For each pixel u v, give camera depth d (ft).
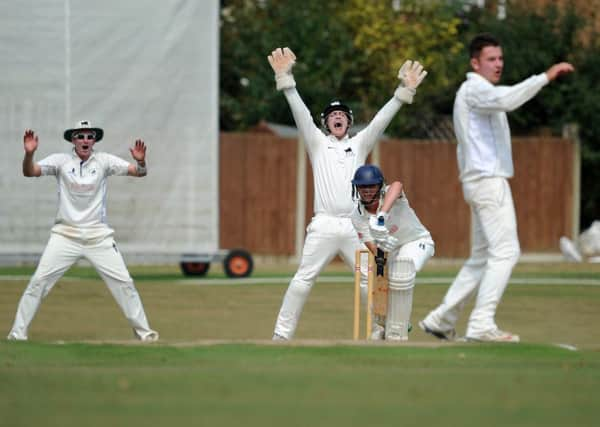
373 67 295.48
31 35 193.47
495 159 111.45
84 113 194.70
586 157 264.93
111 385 75.61
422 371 83.15
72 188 116.37
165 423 62.69
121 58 195.31
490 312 109.40
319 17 292.81
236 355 91.20
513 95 109.09
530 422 63.77
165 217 198.18
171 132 197.26
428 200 247.09
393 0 306.35
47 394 72.18
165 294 170.09
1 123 193.98
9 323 139.03
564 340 124.36
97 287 175.94
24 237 195.83
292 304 115.85
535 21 280.51
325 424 62.44
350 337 129.18
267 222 240.73
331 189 115.14
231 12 299.58
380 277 109.40
